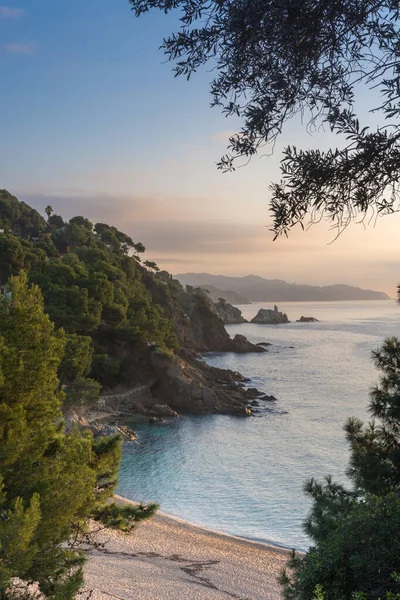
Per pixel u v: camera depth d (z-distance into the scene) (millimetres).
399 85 5668
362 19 5594
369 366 151125
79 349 83500
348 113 5812
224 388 108312
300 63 5988
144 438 75062
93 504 17781
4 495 14203
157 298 173750
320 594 9422
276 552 40438
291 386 117375
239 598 29641
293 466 62062
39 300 17734
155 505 19672
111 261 149750
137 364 100312
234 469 61406
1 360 15977
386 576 10523
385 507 11766
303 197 5879
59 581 15625
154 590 28422
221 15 6016
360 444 17281
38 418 17234
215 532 44062
